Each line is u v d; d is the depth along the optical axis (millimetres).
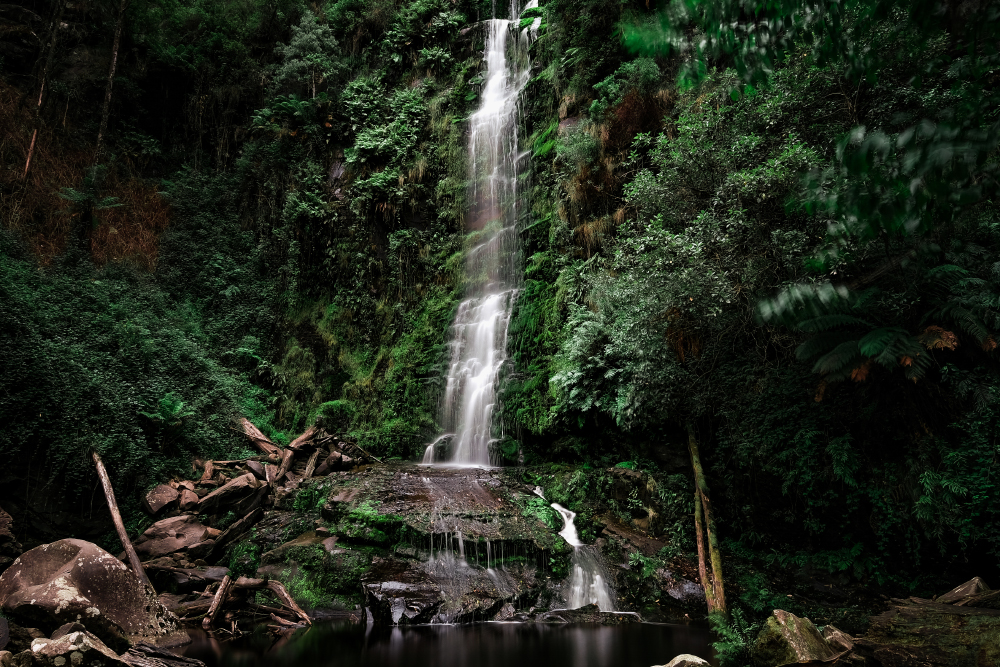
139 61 18484
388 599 7633
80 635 4855
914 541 7000
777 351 8469
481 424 12656
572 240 12250
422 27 18734
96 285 13398
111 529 9477
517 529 8750
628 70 12055
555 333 11812
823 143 7590
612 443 10320
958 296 6695
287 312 16203
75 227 14453
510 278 13969
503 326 13078
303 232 16703
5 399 9242
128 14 18297
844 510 7602
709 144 8328
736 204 7754
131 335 12156
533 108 14844
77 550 6609
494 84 16719
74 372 10164
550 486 10305
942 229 6520
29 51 16703
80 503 9453
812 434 7781
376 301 15508
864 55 2053
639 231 9883
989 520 6367
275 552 8727
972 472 6562
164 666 5535
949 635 5043
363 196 16016
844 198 1819
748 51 2195
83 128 16812
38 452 9359
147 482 10141
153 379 11859
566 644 6523
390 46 18750
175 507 9906
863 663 5148
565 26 14445
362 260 15812
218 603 7387
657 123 11688
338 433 13945
